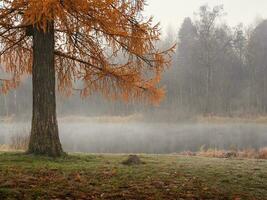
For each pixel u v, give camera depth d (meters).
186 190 7.56
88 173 8.60
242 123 47.31
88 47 11.14
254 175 9.27
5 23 10.05
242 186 8.12
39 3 8.21
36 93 10.36
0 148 17.88
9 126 45.16
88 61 11.45
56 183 7.56
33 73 10.43
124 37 10.30
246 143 27.00
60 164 9.47
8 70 12.23
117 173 8.71
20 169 8.64
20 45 11.62
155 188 7.57
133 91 11.53
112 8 9.52
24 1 8.98
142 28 10.37
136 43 10.45
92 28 9.70
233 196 7.32
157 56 10.91
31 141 10.41
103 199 6.75
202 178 8.65
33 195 6.71
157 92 11.62
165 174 8.88
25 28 10.75
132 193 7.16
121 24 10.07
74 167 9.16
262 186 8.22
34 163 9.37
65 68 12.10
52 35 10.47
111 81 11.62
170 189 7.55
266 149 18.61
